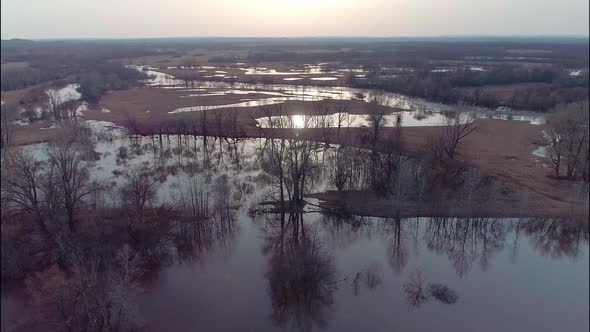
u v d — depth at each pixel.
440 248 42.47
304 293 33.91
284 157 53.53
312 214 48.16
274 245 42.03
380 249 42.12
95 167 59.38
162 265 39.06
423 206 48.81
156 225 41.62
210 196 49.16
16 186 39.41
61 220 39.72
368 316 32.22
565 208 48.34
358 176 54.16
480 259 40.47
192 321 31.50
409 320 31.86
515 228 45.41
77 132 64.88
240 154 66.44
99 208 44.00
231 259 40.00
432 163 56.25
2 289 33.84
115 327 28.89
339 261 39.72
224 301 33.75
